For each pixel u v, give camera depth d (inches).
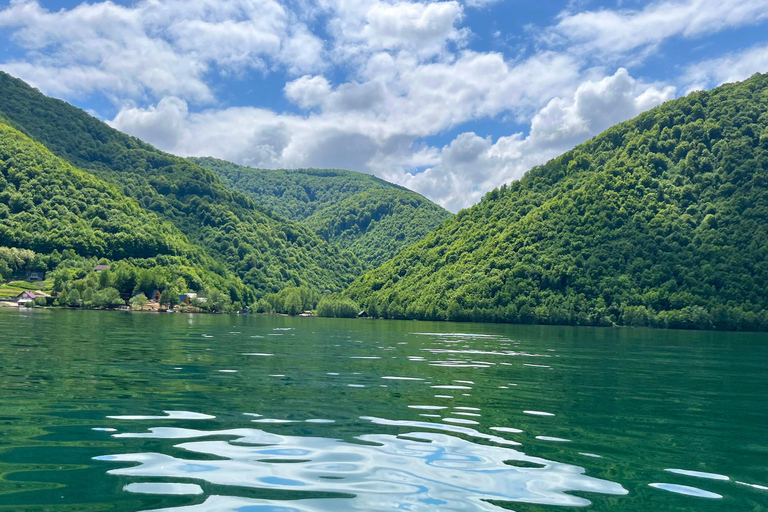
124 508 249.0
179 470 308.7
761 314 4183.1
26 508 246.7
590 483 307.1
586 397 629.9
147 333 1604.3
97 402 500.1
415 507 259.6
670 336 2822.3
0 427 397.4
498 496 279.3
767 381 848.3
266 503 259.8
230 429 410.6
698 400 632.4
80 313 3410.4
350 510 253.4
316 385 649.0
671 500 282.5
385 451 360.2
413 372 816.9
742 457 373.4
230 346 1230.3
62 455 332.2
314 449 360.5
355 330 2541.8
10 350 952.9
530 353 1315.2
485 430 433.7
